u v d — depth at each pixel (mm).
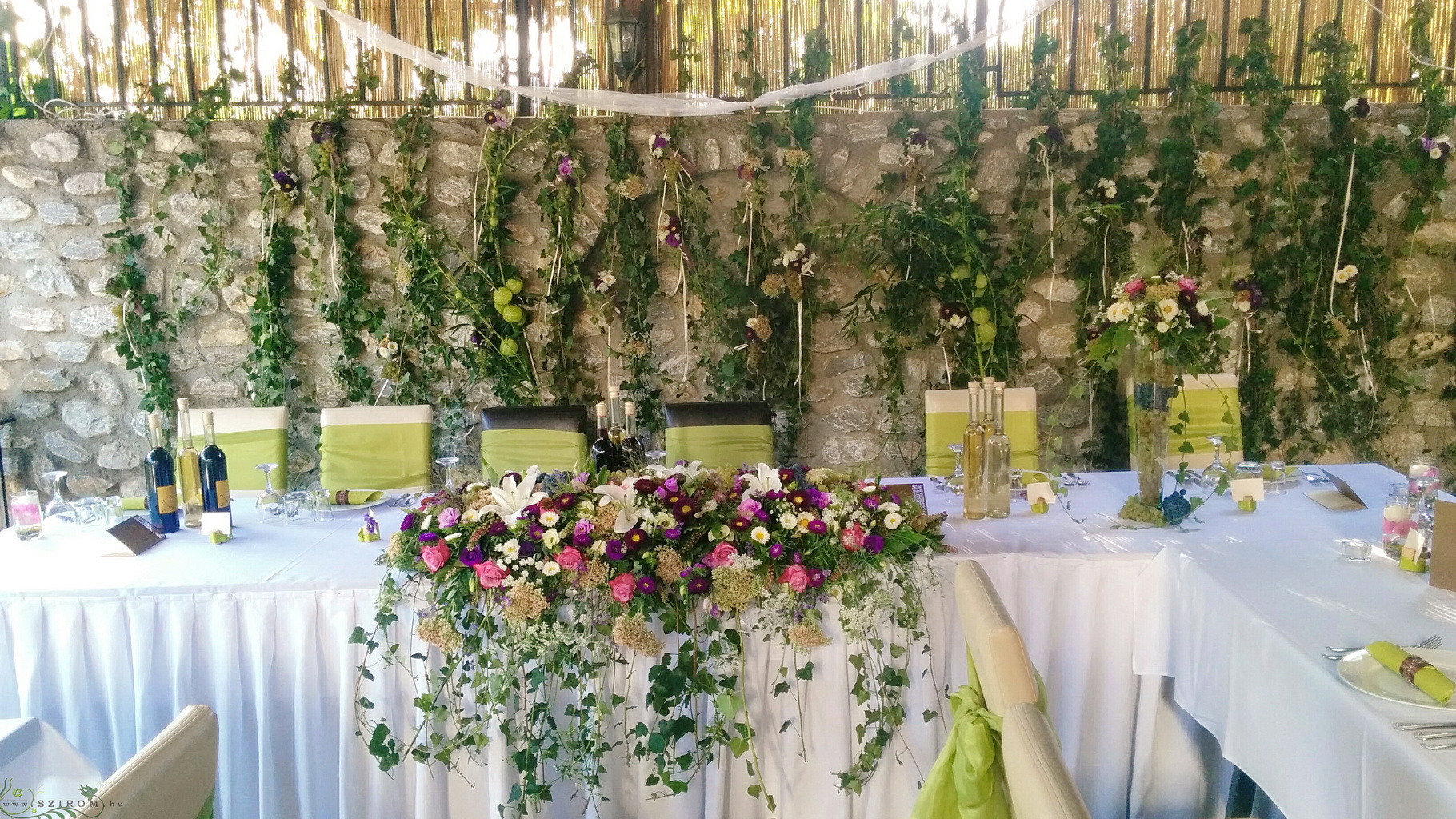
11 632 1928
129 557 2121
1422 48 3939
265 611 1953
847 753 1986
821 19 4012
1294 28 3977
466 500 1987
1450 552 1791
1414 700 1363
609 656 1897
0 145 3789
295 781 2045
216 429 3057
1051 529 2250
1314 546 2086
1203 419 3242
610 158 3887
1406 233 4000
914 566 1972
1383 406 4113
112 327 3920
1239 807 2139
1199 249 3912
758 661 1952
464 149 3885
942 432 3223
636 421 4051
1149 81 4020
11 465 3994
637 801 2006
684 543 1892
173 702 1992
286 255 3889
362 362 4016
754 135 3871
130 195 3852
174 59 3924
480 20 3984
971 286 3922
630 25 3812
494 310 3949
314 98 3977
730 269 3975
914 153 3846
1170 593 2053
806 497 1934
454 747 1881
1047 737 1038
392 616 1887
